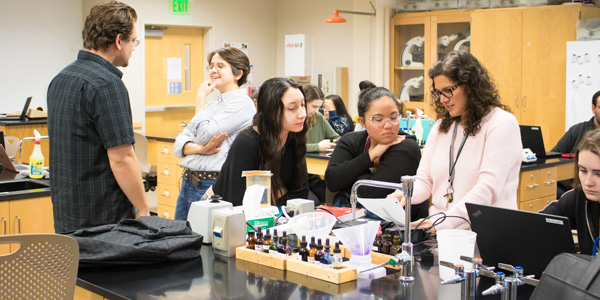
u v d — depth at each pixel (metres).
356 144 2.75
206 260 2.04
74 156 2.36
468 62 2.22
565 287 1.21
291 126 2.42
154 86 8.11
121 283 1.81
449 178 2.33
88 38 2.40
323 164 4.68
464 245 1.76
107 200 2.44
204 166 3.29
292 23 8.97
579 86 6.04
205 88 3.52
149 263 1.99
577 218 2.13
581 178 1.94
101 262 1.91
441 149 2.39
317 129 5.18
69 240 1.79
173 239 2.02
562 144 4.98
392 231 2.10
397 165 2.56
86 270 1.94
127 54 2.49
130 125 2.43
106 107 2.34
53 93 2.42
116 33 2.39
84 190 2.39
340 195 2.74
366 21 7.92
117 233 2.09
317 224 2.01
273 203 2.54
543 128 6.43
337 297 1.64
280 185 2.54
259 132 2.45
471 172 2.25
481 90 2.22
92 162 2.38
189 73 8.49
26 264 1.72
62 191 2.41
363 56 8.02
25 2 7.02
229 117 3.30
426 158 2.46
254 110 3.44
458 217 2.12
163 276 1.87
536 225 1.74
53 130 2.42
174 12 7.98
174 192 5.82
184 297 1.67
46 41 7.23
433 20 7.22
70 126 2.35
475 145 2.25
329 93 8.20
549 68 6.33
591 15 6.30
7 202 3.35
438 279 1.79
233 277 1.84
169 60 8.22
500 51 6.63
